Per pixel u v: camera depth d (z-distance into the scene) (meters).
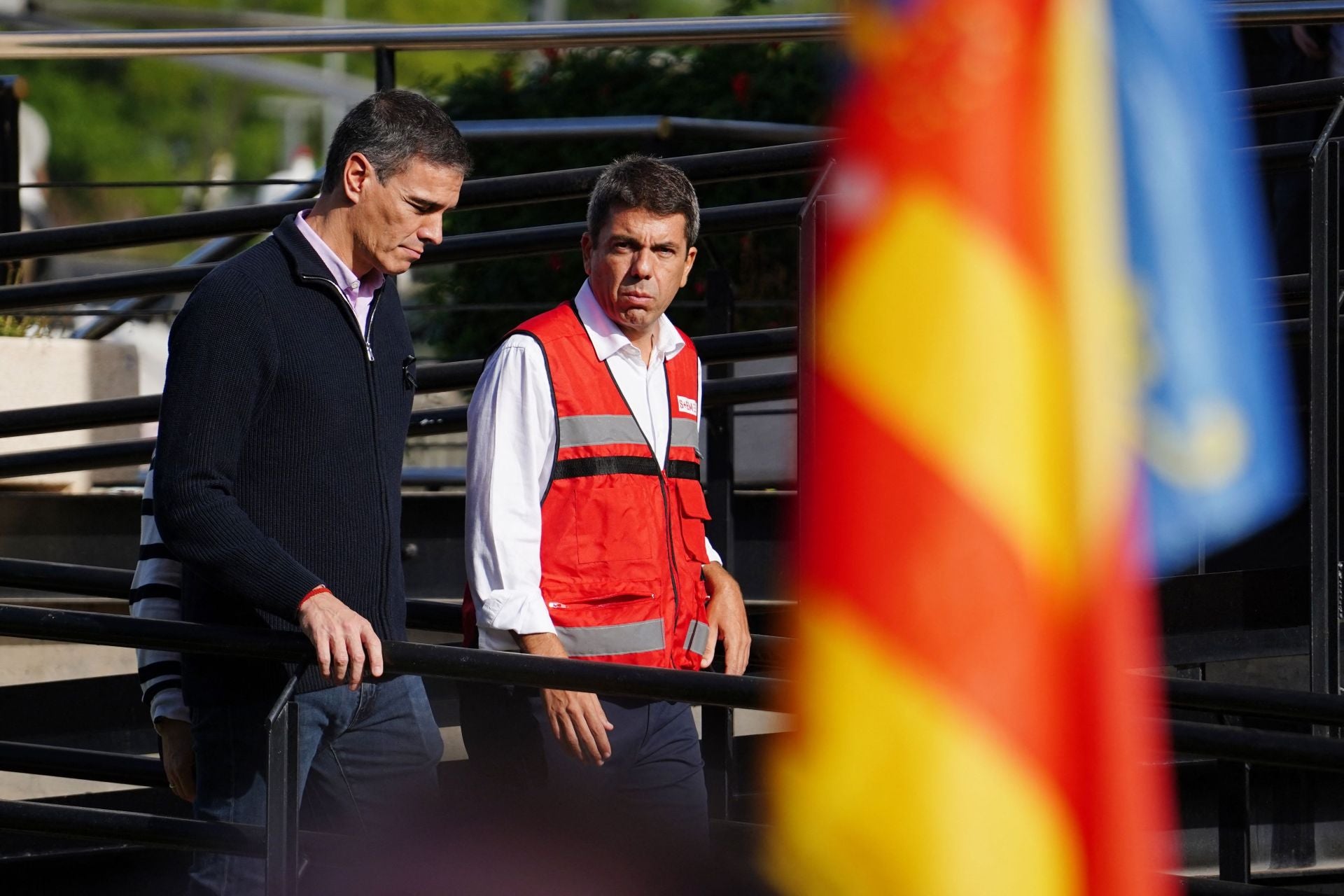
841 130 2.62
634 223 10.72
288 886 9.38
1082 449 2.60
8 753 12.59
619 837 11.08
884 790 2.57
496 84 23.44
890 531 2.57
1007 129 2.56
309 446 9.74
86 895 14.20
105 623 9.71
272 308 9.57
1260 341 2.89
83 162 123.94
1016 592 2.54
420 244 10.02
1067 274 2.60
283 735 9.37
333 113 120.31
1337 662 11.88
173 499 9.16
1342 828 14.15
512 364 10.73
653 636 10.76
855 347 2.60
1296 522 14.24
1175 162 2.73
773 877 2.85
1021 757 2.54
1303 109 13.00
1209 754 7.88
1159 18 2.71
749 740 13.96
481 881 10.96
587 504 10.72
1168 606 13.58
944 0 2.56
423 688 11.05
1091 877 2.55
